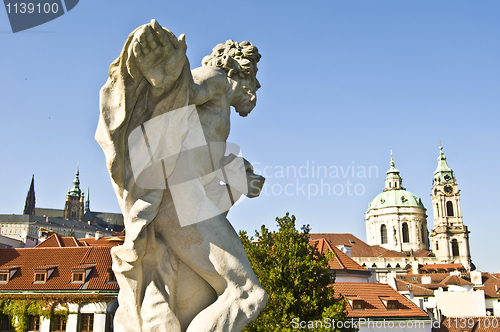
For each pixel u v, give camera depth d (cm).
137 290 362
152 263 368
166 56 327
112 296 2859
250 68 455
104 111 337
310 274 1795
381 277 9006
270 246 1906
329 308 1719
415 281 7775
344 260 3819
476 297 5459
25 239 5850
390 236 15450
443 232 15100
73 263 3131
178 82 346
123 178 349
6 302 2933
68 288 2917
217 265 363
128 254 355
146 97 348
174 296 371
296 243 1845
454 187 15525
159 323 354
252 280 372
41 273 3038
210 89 407
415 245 15238
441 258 15025
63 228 18575
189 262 367
